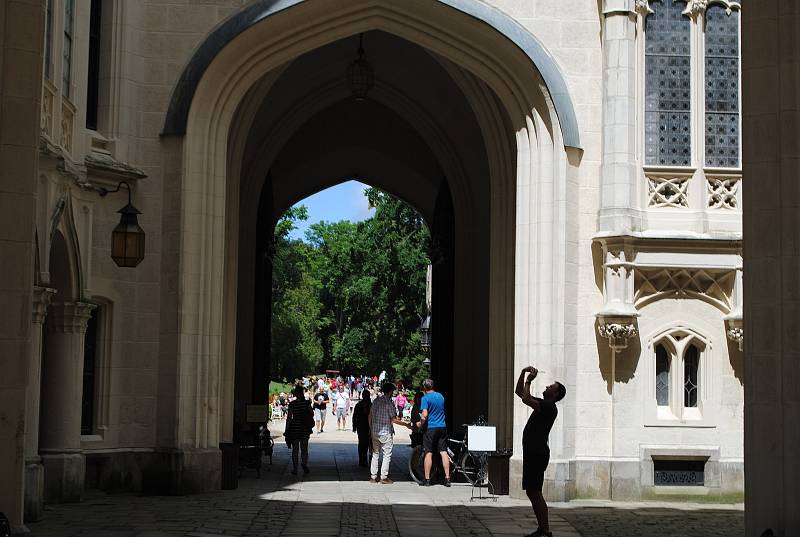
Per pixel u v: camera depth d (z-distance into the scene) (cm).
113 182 1552
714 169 1634
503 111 1769
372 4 1617
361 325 5153
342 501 1457
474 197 2228
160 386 1569
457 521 1277
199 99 1602
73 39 1419
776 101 913
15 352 913
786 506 890
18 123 920
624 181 1608
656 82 1653
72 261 1412
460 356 2189
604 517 1371
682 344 1628
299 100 2214
